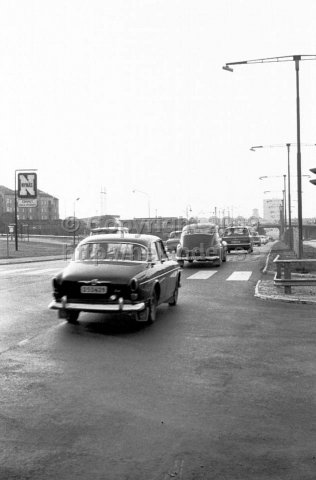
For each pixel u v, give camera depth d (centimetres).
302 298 1227
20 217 14925
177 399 524
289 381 589
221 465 375
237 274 1955
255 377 605
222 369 641
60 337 834
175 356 707
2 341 806
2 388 563
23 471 366
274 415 477
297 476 358
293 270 1917
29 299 1298
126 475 360
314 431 439
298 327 912
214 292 1420
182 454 394
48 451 399
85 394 541
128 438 424
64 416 475
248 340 809
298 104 2147
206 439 422
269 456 390
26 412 486
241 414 480
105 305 873
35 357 703
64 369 641
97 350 742
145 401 518
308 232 12112
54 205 15988
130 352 730
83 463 378
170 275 1099
